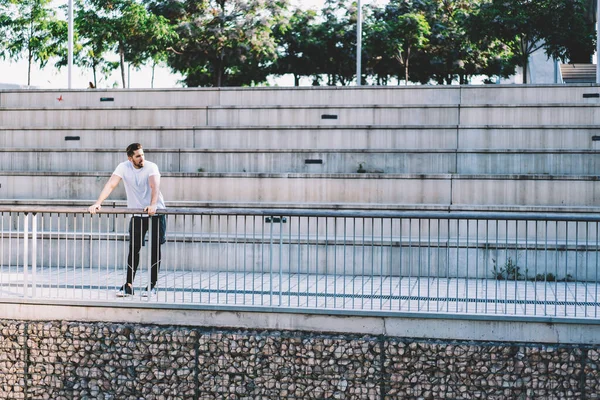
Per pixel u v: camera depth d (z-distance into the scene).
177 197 13.62
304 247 11.86
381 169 14.05
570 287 10.46
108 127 15.50
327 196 13.24
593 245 11.11
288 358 8.61
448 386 8.30
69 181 13.95
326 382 8.52
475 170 13.81
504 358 8.22
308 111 15.71
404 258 11.64
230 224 12.77
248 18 33.75
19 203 12.85
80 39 30.45
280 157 14.28
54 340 9.13
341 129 14.87
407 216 8.38
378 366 8.42
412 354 8.38
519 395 8.19
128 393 8.93
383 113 15.45
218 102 16.75
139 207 9.46
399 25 32.72
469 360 8.27
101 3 30.06
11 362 9.20
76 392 9.04
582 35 26.25
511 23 26.17
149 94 17.02
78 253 12.41
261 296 9.05
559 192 12.73
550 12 25.91
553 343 8.17
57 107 16.55
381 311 8.48
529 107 14.89
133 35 30.78
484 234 12.27
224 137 15.18
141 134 15.42
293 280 10.93
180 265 12.05
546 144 14.27
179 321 8.95
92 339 9.05
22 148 14.89
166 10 34.06
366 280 11.05
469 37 27.80
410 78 36.12
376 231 12.58
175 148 14.48
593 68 29.12
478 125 14.48
